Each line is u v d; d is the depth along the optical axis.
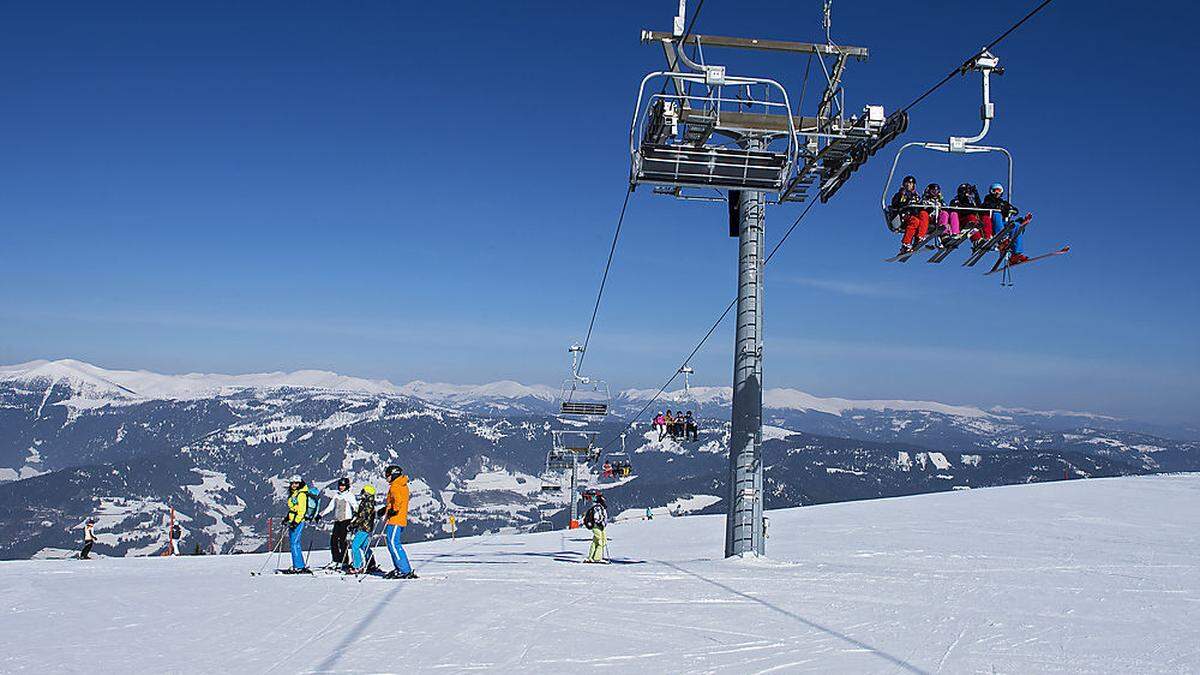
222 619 11.78
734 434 20.41
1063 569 17.03
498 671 8.66
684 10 17.27
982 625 11.02
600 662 9.03
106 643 10.18
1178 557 18.98
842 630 10.70
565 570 17.83
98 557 35.75
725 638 10.23
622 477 54.88
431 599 13.41
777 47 17.44
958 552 20.53
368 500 17.09
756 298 20.38
